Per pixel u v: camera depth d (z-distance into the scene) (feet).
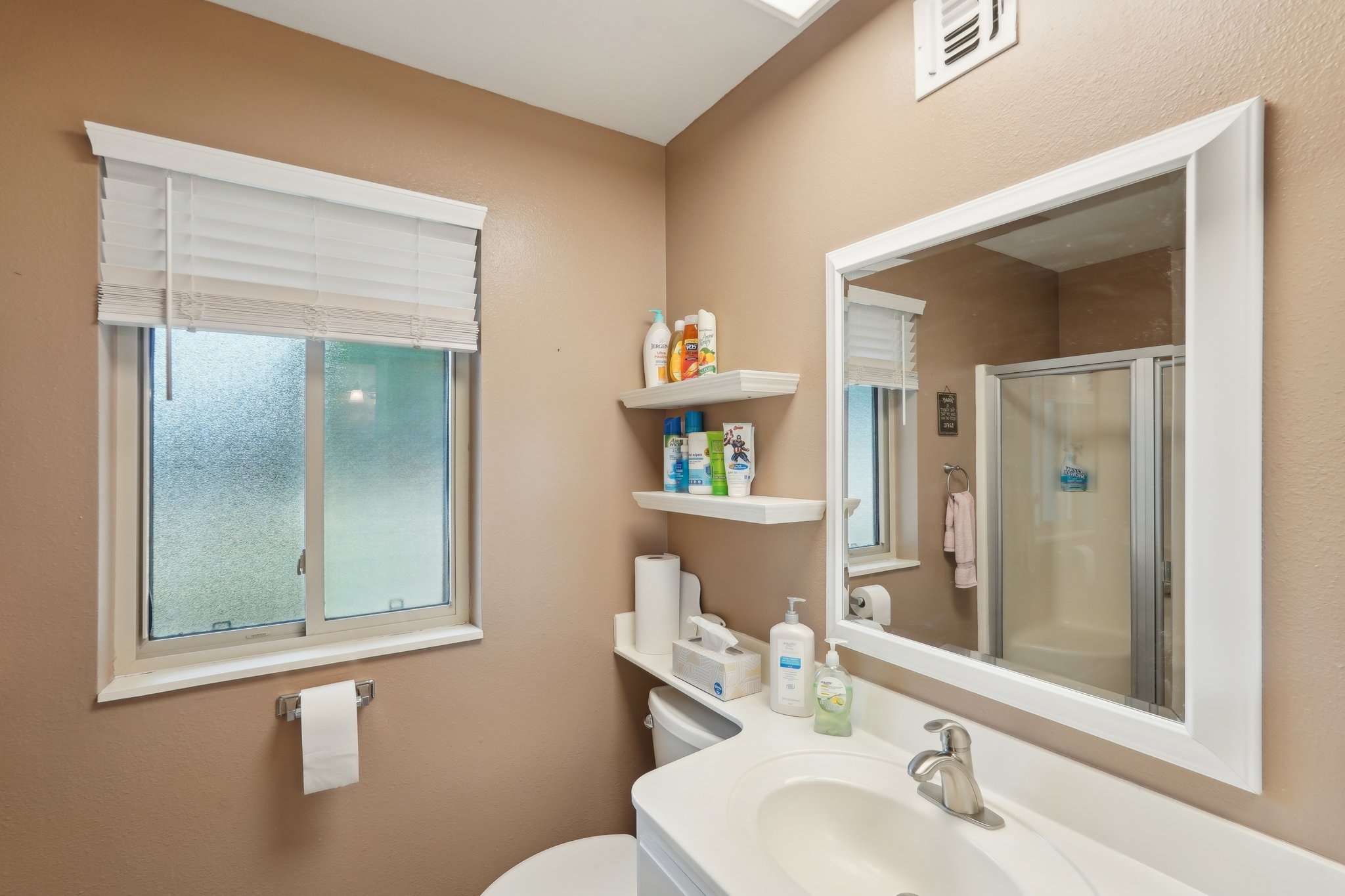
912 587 3.64
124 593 4.09
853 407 3.99
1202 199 2.41
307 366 4.69
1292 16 2.23
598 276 5.67
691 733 4.47
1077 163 2.82
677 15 4.25
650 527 5.90
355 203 4.51
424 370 5.20
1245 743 2.32
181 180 4.04
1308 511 2.20
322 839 4.45
